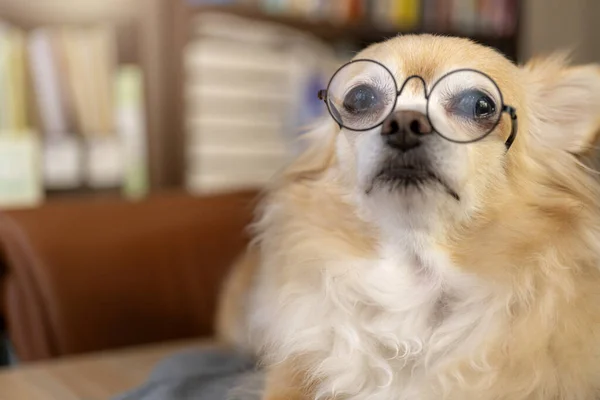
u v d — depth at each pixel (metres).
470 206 0.39
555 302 0.38
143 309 0.62
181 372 0.49
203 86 0.80
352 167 0.40
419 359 0.39
